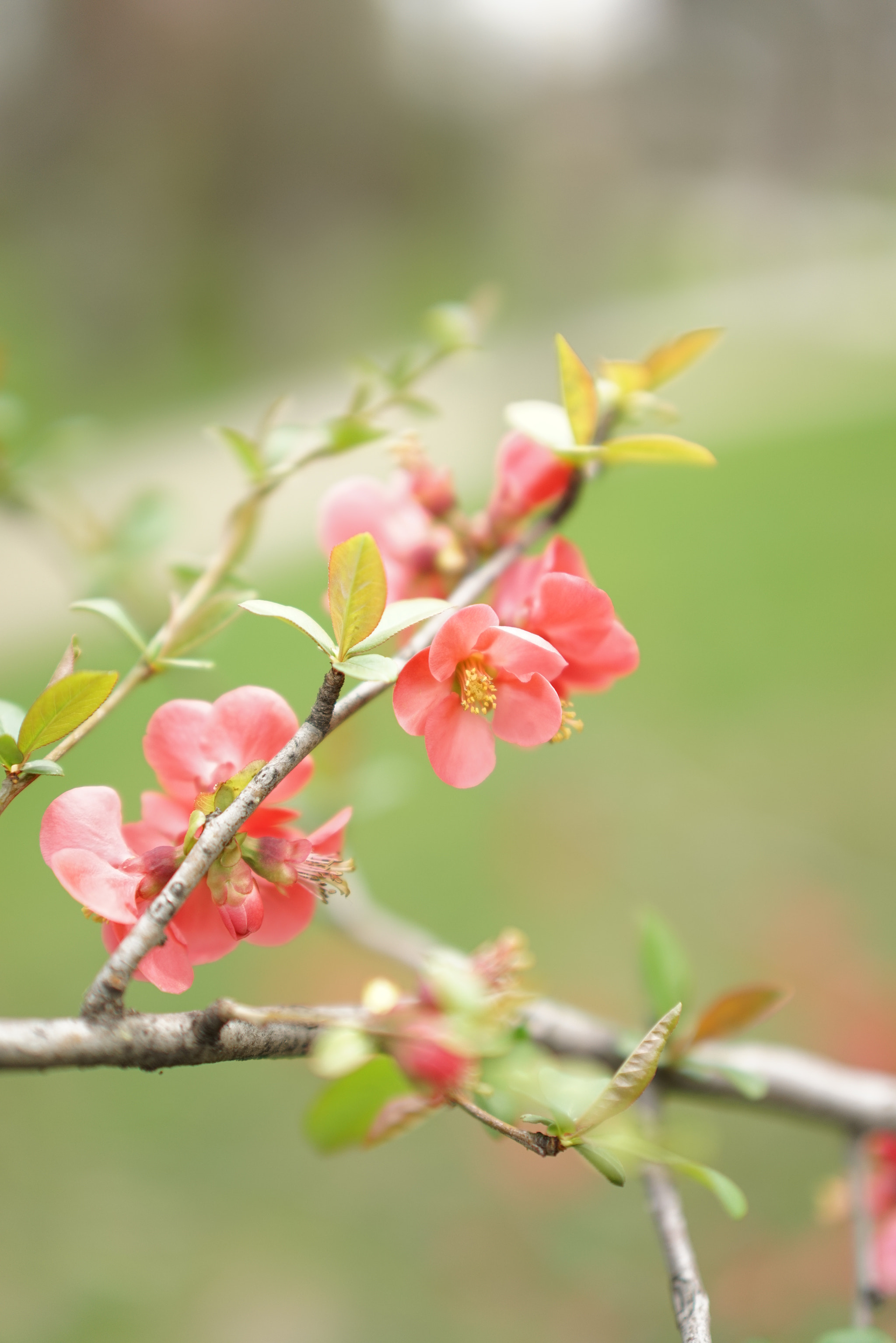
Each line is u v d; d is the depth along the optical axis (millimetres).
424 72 11734
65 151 9914
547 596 745
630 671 753
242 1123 2273
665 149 16219
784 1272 1691
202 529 5441
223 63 10305
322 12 10789
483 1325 1767
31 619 4945
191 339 9539
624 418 804
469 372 8648
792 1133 1878
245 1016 684
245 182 10547
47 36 9914
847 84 17688
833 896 2410
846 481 5578
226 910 709
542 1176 1911
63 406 7977
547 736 731
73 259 9383
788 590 4320
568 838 2771
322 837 721
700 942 2404
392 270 10906
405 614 706
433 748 730
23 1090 2373
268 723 725
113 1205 2082
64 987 2607
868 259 12430
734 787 2984
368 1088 781
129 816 1431
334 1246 1973
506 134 12656
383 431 833
